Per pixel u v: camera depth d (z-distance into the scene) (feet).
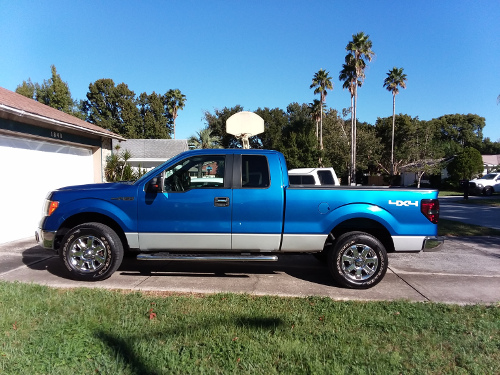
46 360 9.61
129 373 9.14
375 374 9.32
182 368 9.37
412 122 147.02
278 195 16.34
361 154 125.80
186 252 17.13
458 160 109.70
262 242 16.56
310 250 16.62
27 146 27.81
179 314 12.78
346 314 13.12
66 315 12.53
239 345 10.53
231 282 17.46
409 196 16.44
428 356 10.28
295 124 134.62
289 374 9.26
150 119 153.17
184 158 16.90
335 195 16.40
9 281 16.31
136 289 16.05
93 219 17.56
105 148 39.40
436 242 16.38
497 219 41.75
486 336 11.51
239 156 16.87
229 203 16.33
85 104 151.23
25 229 27.68
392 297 15.60
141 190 16.63
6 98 28.50
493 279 18.56
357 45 106.83
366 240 16.42
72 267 16.71
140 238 16.65
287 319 12.51
